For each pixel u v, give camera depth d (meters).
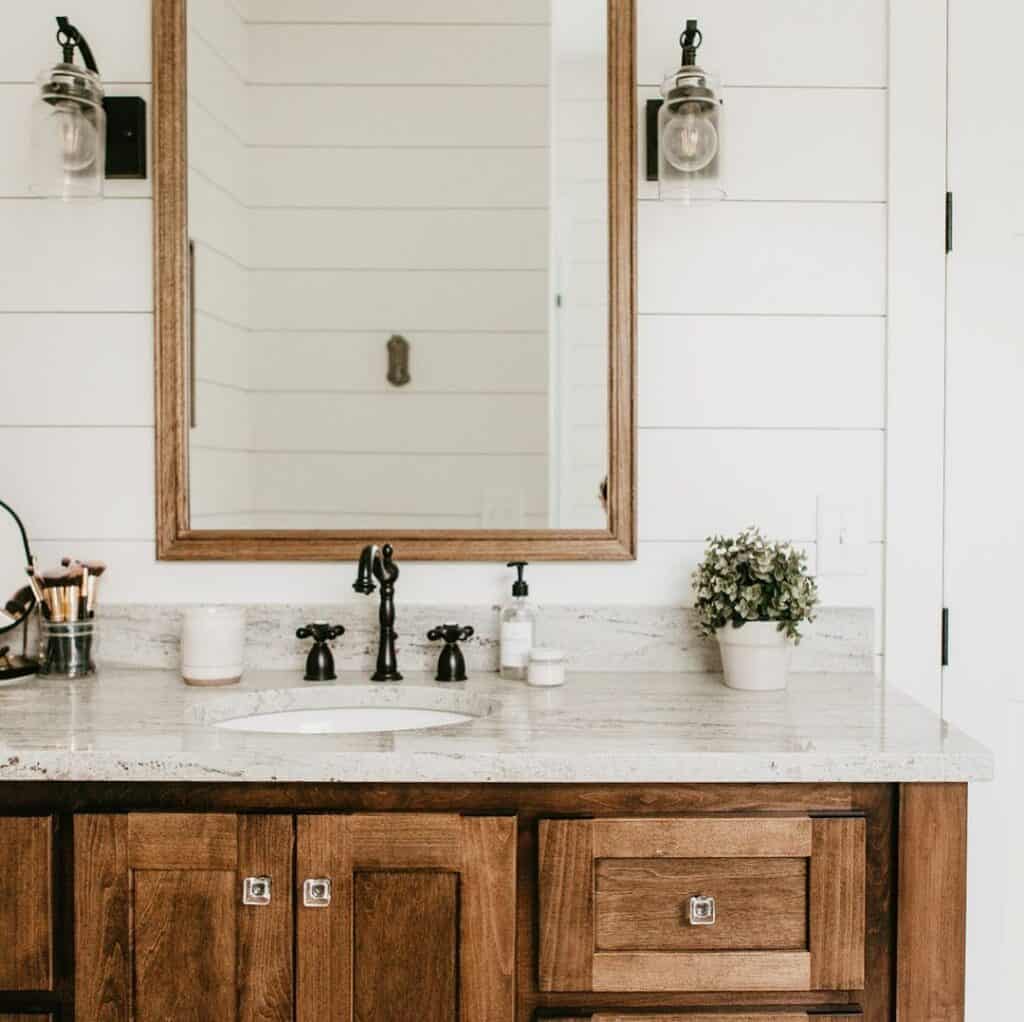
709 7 1.83
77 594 1.74
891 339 1.83
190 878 1.28
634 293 1.81
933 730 1.38
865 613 1.82
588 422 1.83
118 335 1.84
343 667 1.82
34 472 1.85
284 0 1.85
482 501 1.84
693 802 1.28
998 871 1.86
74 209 1.84
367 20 1.85
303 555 1.83
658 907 1.28
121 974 1.28
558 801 1.28
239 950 1.27
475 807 1.28
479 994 1.27
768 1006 1.29
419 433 1.85
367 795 1.29
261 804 1.29
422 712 1.69
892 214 1.83
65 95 1.69
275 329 1.85
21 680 1.72
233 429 1.85
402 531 1.84
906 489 1.84
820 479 1.84
